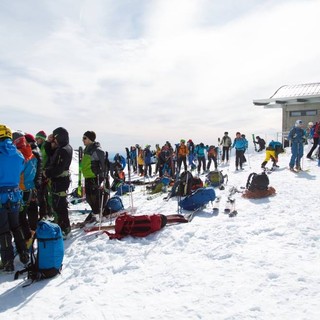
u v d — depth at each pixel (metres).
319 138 17.58
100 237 6.61
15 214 5.18
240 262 4.76
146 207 9.55
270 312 3.38
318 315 3.23
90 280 4.73
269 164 18.30
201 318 3.43
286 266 4.43
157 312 3.64
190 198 8.58
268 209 8.07
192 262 4.96
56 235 4.93
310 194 9.59
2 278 4.91
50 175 6.45
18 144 5.73
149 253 5.58
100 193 7.57
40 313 3.92
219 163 22.45
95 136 7.63
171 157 17.14
